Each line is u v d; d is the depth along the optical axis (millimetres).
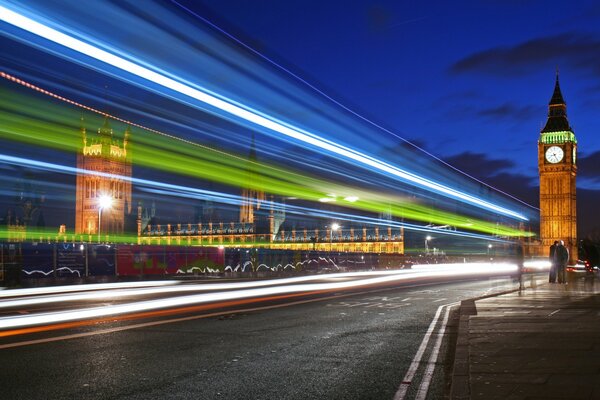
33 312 17750
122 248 39000
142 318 16234
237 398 7730
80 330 13781
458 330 12961
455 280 40219
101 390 8086
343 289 29766
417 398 7789
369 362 10141
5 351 10992
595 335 11898
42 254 33281
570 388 7445
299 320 15977
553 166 145750
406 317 16781
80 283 33594
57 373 9141
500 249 129125
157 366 9703
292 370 9461
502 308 17531
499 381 7879
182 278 41312
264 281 37750
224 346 11680
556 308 17344
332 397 7820
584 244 35031
